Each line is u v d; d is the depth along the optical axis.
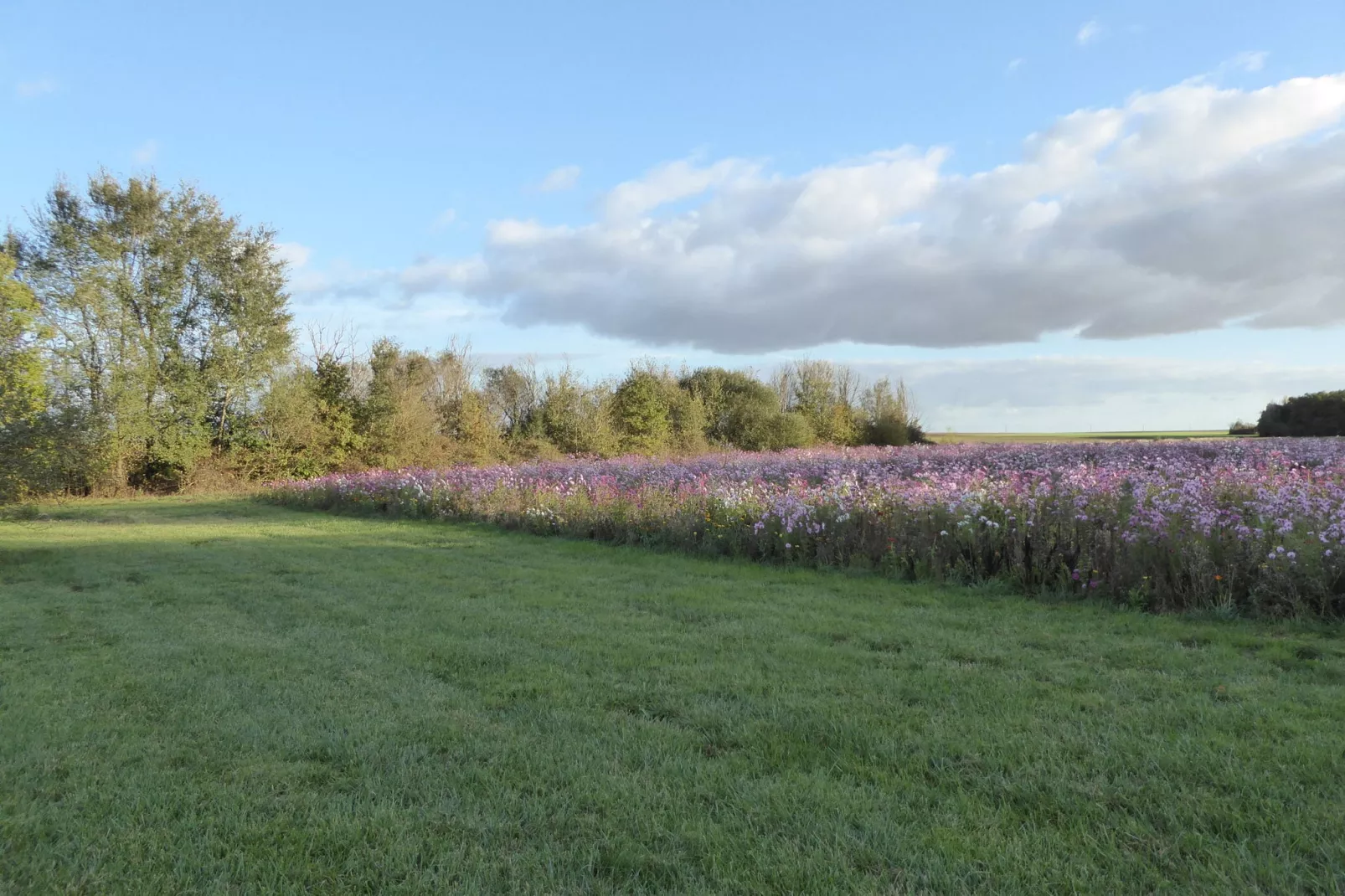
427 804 3.03
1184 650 5.06
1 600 7.71
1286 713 3.80
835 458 22.80
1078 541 7.19
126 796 3.14
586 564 9.72
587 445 34.28
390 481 19.23
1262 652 4.93
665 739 3.67
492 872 2.54
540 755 3.48
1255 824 2.71
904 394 47.94
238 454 28.09
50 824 2.93
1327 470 11.12
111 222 27.27
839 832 2.74
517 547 11.60
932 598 7.05
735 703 4.18
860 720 3.84
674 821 2.87
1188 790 3.00
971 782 3.15
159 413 26.67
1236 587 6.17
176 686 4.61
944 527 8.23
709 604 6.95
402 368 34.03
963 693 4.23
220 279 29.11
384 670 4.94
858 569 8.55
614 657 5.14
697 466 20.67
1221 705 3.93
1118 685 4.33
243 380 28.56
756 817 2.88
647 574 8.82
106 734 3.85
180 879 2.54
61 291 25.38
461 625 6.22
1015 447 23.22
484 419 32.56
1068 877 2.41
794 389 48.38
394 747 3.61
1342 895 2.29
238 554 11.12
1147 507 8.16
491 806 3.00
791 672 4.73
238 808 3.03
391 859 2.62
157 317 27.58
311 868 2.58
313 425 28.20
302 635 5.96
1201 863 2.50
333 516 18.11
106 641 5.88
